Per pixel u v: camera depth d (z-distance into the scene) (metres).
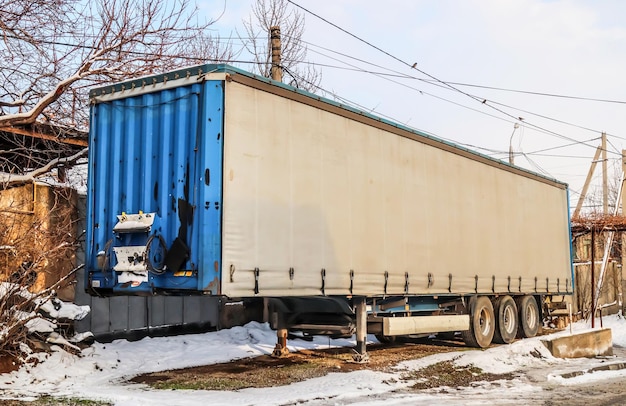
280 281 9.54
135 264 9.16
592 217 21.94
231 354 12.70
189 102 9.09
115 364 11.15
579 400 9.12
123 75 12.49
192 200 8.80
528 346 13.32
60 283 11.59
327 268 10.49
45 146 14.03
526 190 17.72
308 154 10.34
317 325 11.96
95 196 9.92
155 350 12.69
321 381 9.89
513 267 16.56
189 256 8.72
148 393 8.83
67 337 11.39
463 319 14.42
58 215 11.80
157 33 13.02
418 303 13.46
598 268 25.09
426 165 13.46
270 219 9.48
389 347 14.95
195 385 9.54
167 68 13.18
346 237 11.00
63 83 11.43
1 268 10.35
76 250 12.03
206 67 8.96
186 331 15.21
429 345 15.49
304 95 10.33
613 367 12.97
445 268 13.74
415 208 12.96
